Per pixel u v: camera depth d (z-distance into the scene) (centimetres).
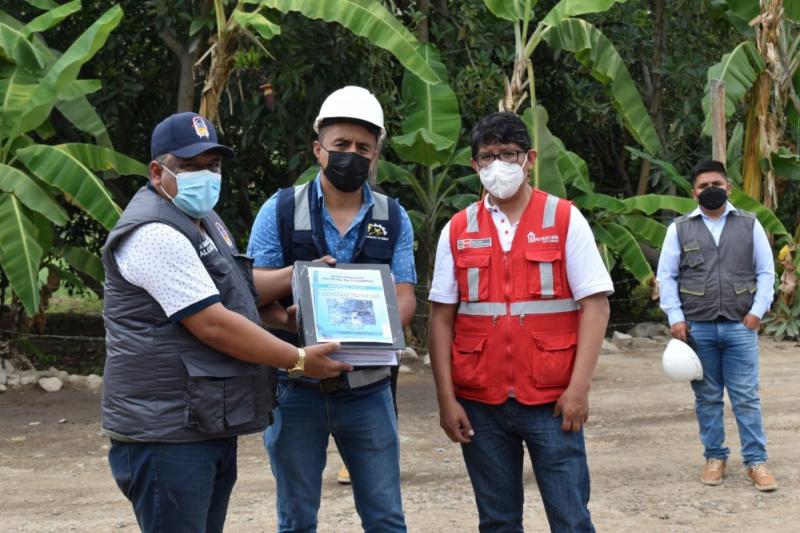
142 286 299
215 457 314
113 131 1204
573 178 1055
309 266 347
